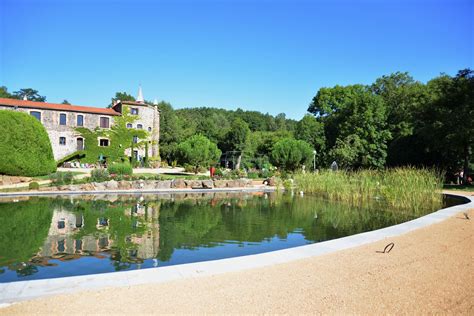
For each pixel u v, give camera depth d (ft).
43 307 13.09
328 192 64.90
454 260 20.06
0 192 60.08
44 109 122.21
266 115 313.12
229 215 42.27
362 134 129.70
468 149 93.71
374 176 63.10
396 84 148.66
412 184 51.75
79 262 21.86
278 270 17.94
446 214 36.94
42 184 71.51
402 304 13.85
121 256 23.35
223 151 187.52
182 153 110.83
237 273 17.37
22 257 22.77
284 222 37.99
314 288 15.46
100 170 75.20
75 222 35.60
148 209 46.11
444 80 100.37
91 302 13.60
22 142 81.76
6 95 191.93
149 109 144.87
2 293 14.26
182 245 26.84
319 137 158.61
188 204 52.44
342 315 12.78
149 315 12.53
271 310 13.11
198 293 14.67
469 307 13.65
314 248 22.62
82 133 129.18
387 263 19.35
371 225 36.83
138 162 135.54
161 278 16.42
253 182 92.43
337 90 164.45
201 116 264.52
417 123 118.73
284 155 110.52
